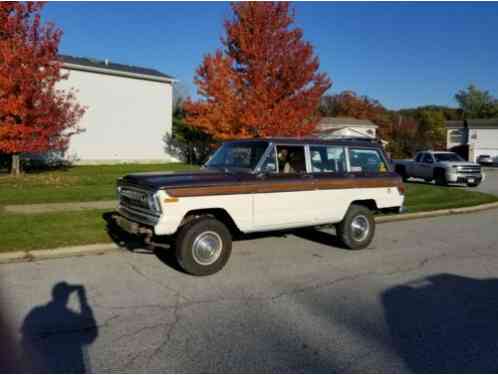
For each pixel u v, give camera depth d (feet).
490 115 287.48
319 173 22.77
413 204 43.27
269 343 12.54
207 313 14.76
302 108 58.90
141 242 23.31
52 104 53.11
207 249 18.92
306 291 17.31
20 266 19.83
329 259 22.47
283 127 56.18
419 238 28.53
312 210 22.30
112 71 85.05
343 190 23.49
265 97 56.90
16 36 50.78
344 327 13.80
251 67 57.98
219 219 20.53
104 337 12.73
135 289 17.06
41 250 21.65
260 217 20.40
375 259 22.63
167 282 18.03
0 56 49.39
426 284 18.48
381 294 17.08
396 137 183.42
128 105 88.79
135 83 89.45
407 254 23.89
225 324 13.87
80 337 12.69
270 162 21.09
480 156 165.99
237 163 22.00
